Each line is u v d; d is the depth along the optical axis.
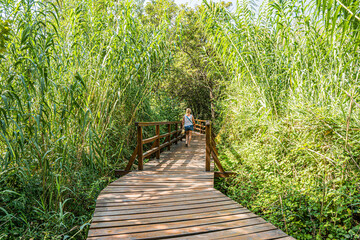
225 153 6.75
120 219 2.70
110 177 4.58
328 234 2.91
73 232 3.26
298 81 4.01
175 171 4.94
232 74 5.68
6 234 2.68
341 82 3.31
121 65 5.09
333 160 3.08
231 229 2.48
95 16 5.13
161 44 5.78
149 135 7.42
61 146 3.60
